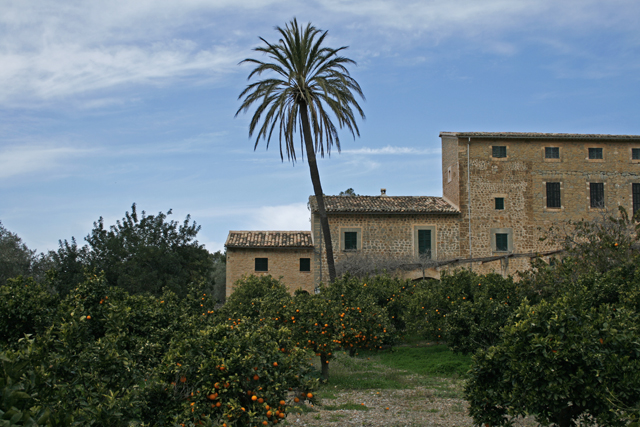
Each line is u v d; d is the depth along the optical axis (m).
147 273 29.52
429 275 29.41
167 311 11.59
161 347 8.88
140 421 6.23
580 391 6.11
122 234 31.20
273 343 7.27
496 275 16.70
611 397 5.81
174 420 6.25
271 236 31.61
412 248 31.36
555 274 14.59
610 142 32.62
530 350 6.31
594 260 14.16
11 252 35.56
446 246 31.50
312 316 12.45
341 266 29.84
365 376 13.22
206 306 15.12
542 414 6.19
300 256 30.70
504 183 32.09
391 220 31.53
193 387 6.61
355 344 14.55
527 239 31.78
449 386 11.91
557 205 32.09
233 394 6.54
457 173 32.09
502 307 13.48
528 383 6.22
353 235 31.31
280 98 21.97
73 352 6.69
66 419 4.43
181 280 31.00
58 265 30.17
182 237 32.91
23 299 10.35
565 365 6.19
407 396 10.91
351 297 15.91
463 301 15.53
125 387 6.43
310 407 9.98
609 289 11.01
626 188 32.41
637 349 6.17
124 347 8.28
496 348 6.66
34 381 4.68
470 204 31.81
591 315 6.75
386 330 15.29
